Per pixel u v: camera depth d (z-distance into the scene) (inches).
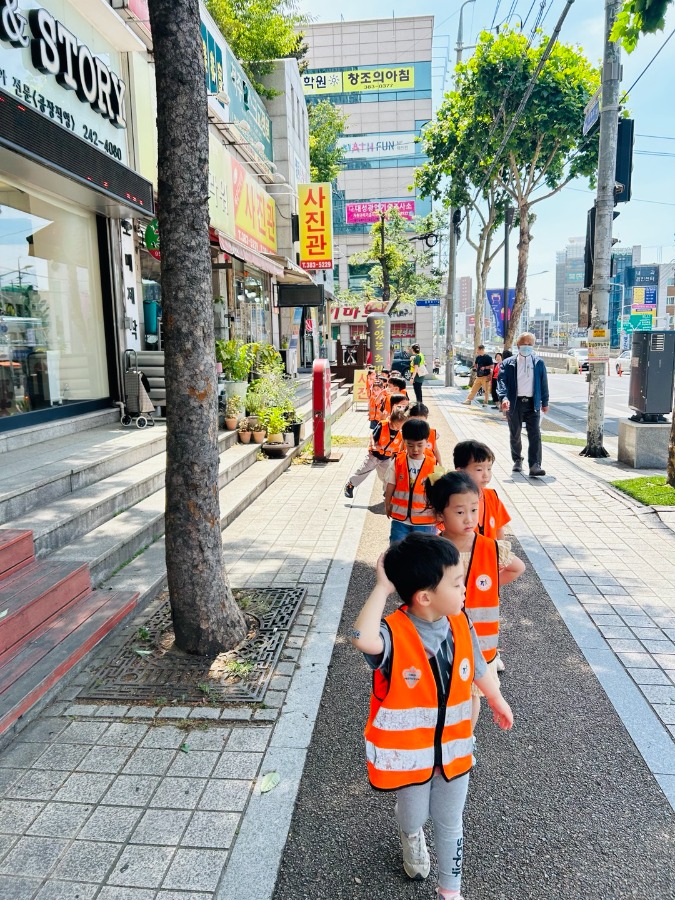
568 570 225.5
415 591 80.7
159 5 143.3
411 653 82.1
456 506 110.7
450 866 87.9
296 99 880.9
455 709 84.8
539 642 175.2
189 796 115.3
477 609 116.5
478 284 1101.7
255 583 214.1
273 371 471.8
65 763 124.3
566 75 746.8
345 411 757.3
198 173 150.5
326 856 103.4
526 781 121.3
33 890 95.4
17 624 149.3
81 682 152.1
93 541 210.5
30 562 181.8
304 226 791.7
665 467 381.7
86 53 313.1
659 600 199.3
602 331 416.5
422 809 86.9
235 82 597.9
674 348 373.1
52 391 321.4
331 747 130.7
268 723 136.7
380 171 2199.8
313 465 419.8
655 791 118.0
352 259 1807.3
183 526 159.6
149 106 394.6
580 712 143.0
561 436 551.2
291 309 937.5
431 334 2100.1
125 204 333.4
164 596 200.1
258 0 797.2
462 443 129.1
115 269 367.6
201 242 152.9
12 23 255.0
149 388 370.6
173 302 152.1
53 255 321.1
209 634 162.9
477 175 898.7
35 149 241.8
